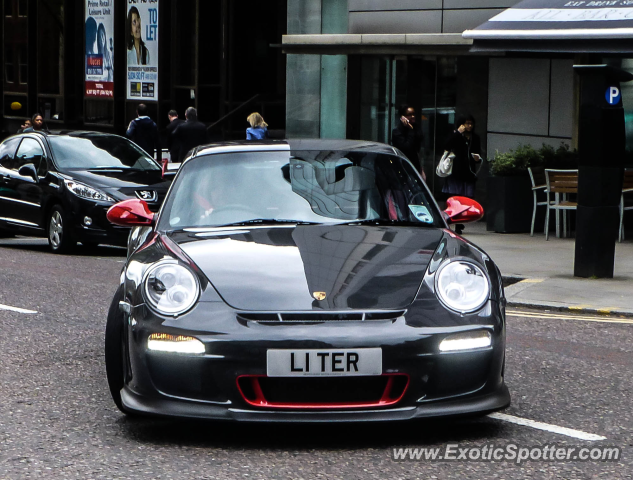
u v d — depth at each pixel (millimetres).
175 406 5145
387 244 5859
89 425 5730
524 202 16359
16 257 14344
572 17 14773
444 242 5965
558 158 16469
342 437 5469
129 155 15664
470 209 6840
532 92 18484
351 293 5242
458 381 5152
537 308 10094
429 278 5406
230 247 5777
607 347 8109
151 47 29250
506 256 13422
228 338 5047
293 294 5219
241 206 6504
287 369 5016
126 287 5551
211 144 7395
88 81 31688
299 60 22312
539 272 12000
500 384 5391
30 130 16219
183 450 5227
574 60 16984
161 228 6398
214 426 5684
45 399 6336
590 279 11477
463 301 5277
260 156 6969
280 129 27969
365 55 21234
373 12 20109
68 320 9172
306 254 5660
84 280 11844
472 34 15312
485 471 4867
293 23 22109
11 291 10914
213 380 5070
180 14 28844
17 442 5398
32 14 34531
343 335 5027
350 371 5016
